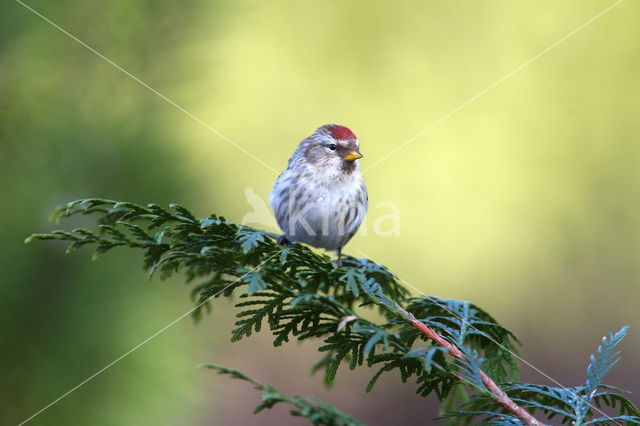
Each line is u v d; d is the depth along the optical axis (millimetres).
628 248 13047
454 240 12711
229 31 6184
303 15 12969
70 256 5316
